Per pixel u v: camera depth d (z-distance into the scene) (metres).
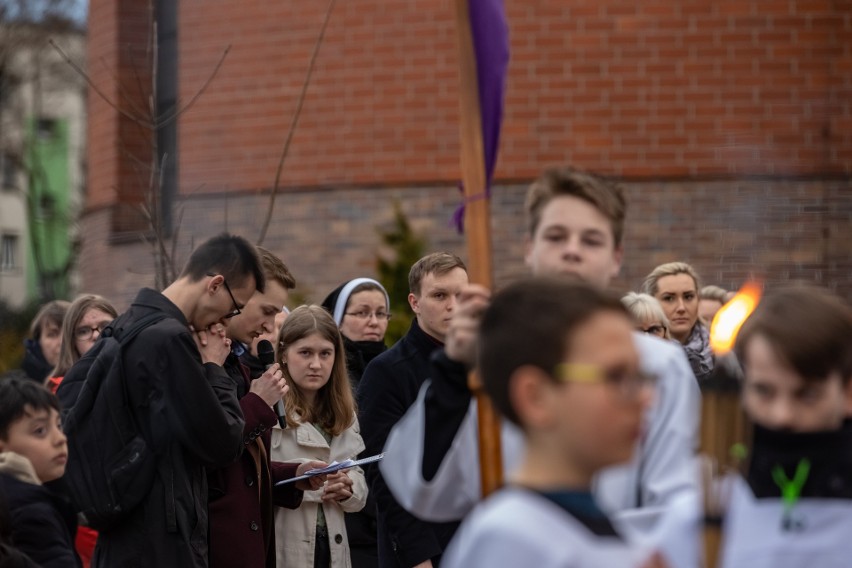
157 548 8.88
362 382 9.84
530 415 4.18
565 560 3.94
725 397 5.07
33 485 8.39
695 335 13.65
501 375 4.23
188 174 19.64
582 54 17.59
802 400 5.31
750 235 17.31
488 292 5.41
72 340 12.94
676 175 17.44
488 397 4.36
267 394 9.85
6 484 8.34
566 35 17.61
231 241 9.56
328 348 11.05
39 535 8.27
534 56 17.69
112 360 9.08
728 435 5.05
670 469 5.73
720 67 17.41
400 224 17.09
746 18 17.39
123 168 21.38
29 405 8.48
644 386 4.15
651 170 17.47
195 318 9.50
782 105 17.39
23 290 69.00
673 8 17.47
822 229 17.25
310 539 10.71
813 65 17.38
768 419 5.36
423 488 5.87
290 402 10.99
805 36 17.38
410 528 8.96
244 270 9.49
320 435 11.02
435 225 17.95
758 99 17.41
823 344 5.22
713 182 17.38
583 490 4.11
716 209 17.38
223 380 9.42
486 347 4.30
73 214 59.25
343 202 18.41
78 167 63.34
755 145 17.39
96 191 22.44
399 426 6.07
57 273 52.91
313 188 18.58
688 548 5.14
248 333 10.42
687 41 17.45
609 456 4.11
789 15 17.39
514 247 17.58
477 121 6.10
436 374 5.95
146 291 9.54
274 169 18.89
